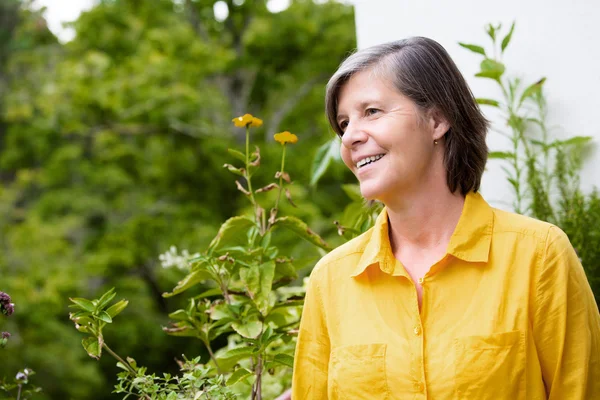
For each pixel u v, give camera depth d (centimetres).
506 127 269
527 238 150
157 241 1160
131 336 1138
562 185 249
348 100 160
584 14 247
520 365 144
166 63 1153
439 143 158
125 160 1221
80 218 1162
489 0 274
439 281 152
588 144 248
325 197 1200
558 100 256
